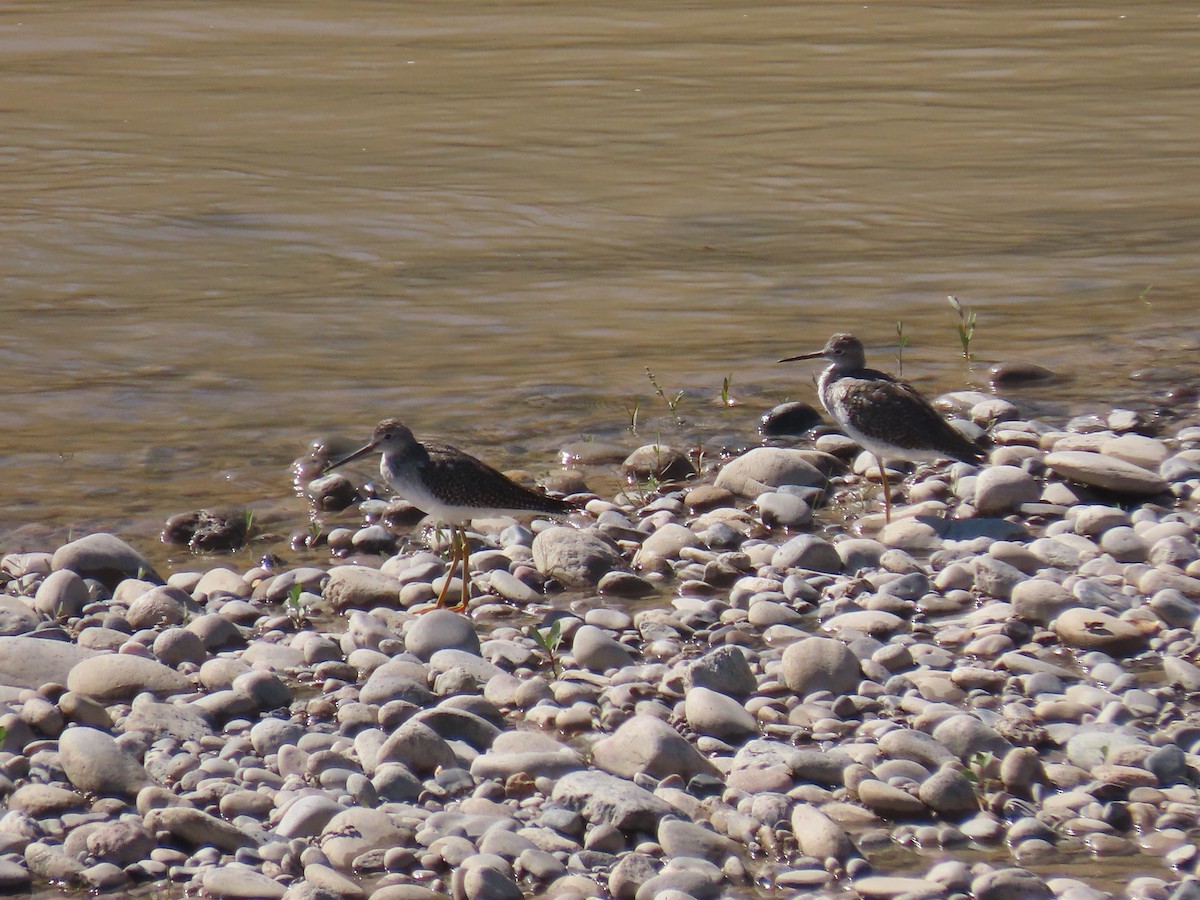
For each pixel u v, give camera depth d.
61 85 34.81
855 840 9.02
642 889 8.34
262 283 23.22
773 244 25.36
